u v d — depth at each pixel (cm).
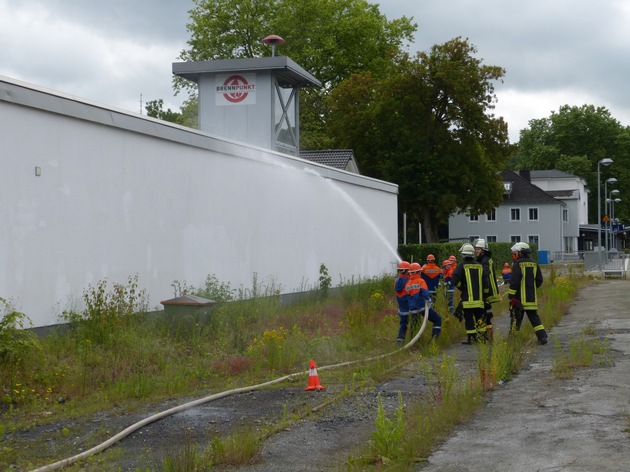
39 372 1019
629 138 10444
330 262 2427
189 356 1236
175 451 688
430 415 784
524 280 1449
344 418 844
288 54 5384
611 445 668
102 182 1361
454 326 1565
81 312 1287
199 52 5419
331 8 5562
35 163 1204
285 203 2098
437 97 4959
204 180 1688
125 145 1426
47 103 1221
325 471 644
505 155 5062
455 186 4984
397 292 1466
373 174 5103
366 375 1102
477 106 4844
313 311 1820
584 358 1149
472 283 1448
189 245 1623
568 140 10675
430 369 1159
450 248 3825
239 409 908
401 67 4969
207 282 1667
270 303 1738
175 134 1567
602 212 10306
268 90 2712
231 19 5394
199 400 939
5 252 1138
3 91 1131
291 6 5444
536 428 746
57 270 1245
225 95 2742
